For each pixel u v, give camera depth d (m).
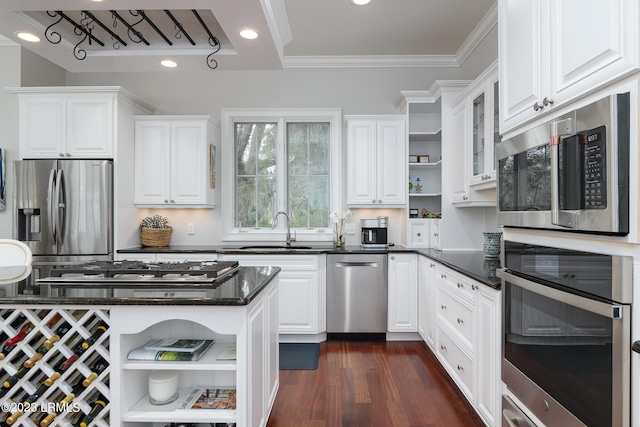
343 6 3.09
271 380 2.11
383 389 2.55
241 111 4.12
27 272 2.10
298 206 4.23
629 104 0.94
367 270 3.52
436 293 2.90
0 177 3.67
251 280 1.89
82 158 3.48
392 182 3.81
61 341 1.53
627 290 0.96
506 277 1.60
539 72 1.35
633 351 0.95
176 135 3.81
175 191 3.81
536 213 1.33
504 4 1.65
